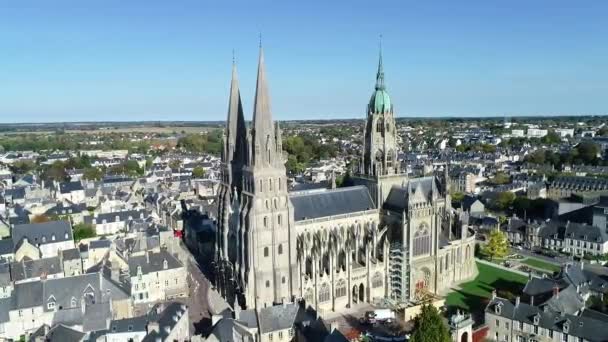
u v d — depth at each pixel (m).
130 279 165.50
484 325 140.38
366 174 183.25
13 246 198.88
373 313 147.62
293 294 153.00
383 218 177.25
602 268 197.38
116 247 187.62
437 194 181.50
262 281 148.25
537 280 152.50
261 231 146.88
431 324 103.06
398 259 165.50
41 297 141.88
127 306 146.88
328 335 113.25
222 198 174.00
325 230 166.38
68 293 143.75
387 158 179.00
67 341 117.12
